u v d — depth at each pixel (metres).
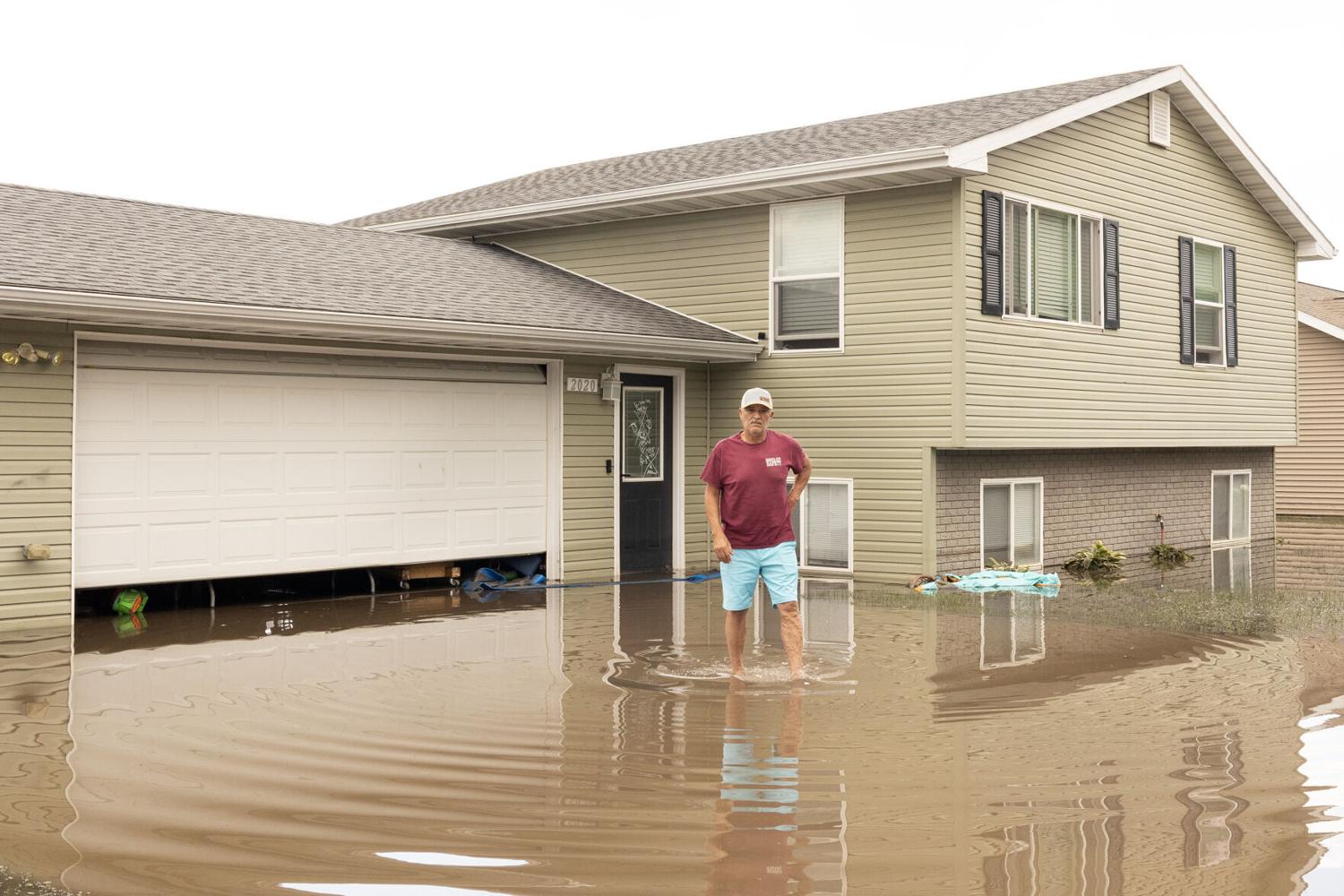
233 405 12.23
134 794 5.55
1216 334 19.36
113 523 11.40
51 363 10.73
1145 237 17.53
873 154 14.09
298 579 13.84
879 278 14.94
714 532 8.59
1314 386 25.52
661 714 7.23
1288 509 25.92
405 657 9.26
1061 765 6.09
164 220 14.14
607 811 5.32
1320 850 4.83
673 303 16.89
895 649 9.70
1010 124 14.52
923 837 4.99
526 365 14.78
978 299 14.48
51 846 4.85
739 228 16.22
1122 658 9.30
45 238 11.89
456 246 17.55
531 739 6.60
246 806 5.37
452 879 4.50
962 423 14.23
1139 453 18.42
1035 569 16.08
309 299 12.09
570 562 14.99
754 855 4.77
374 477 13.34
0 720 7.02
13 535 10.50
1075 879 4.52
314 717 7.13
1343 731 6.84
